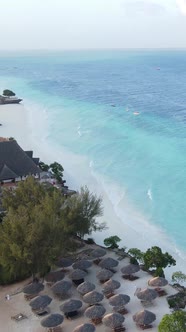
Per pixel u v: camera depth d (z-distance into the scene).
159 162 84.25
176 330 31.09
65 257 47.09
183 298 39.38
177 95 187.50
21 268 39.88
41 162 79.19
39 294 40.72
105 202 65.25
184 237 54.34
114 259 45.41
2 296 40.84
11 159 69.12
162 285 39.78
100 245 51.94
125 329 35.22
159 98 178.00
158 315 36.88
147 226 57.50
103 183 73.38
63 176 77.00
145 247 51.75
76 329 33.53
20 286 42.28
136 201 65.56
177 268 46.69
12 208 45.09
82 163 85.00
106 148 96.06
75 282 42.00
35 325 36.34
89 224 48.00
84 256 47.72
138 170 79.88
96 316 35.69
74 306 36.72
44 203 44.97
